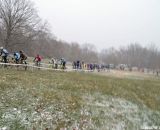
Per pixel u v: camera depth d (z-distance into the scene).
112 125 15.82
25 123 13.84
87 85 25.95
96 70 61.62
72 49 127.00
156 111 20.75
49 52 72.06
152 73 102.94
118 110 19.14
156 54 141.75
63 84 24.33
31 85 21.31
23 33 58.62
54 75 30.75
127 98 23.16
